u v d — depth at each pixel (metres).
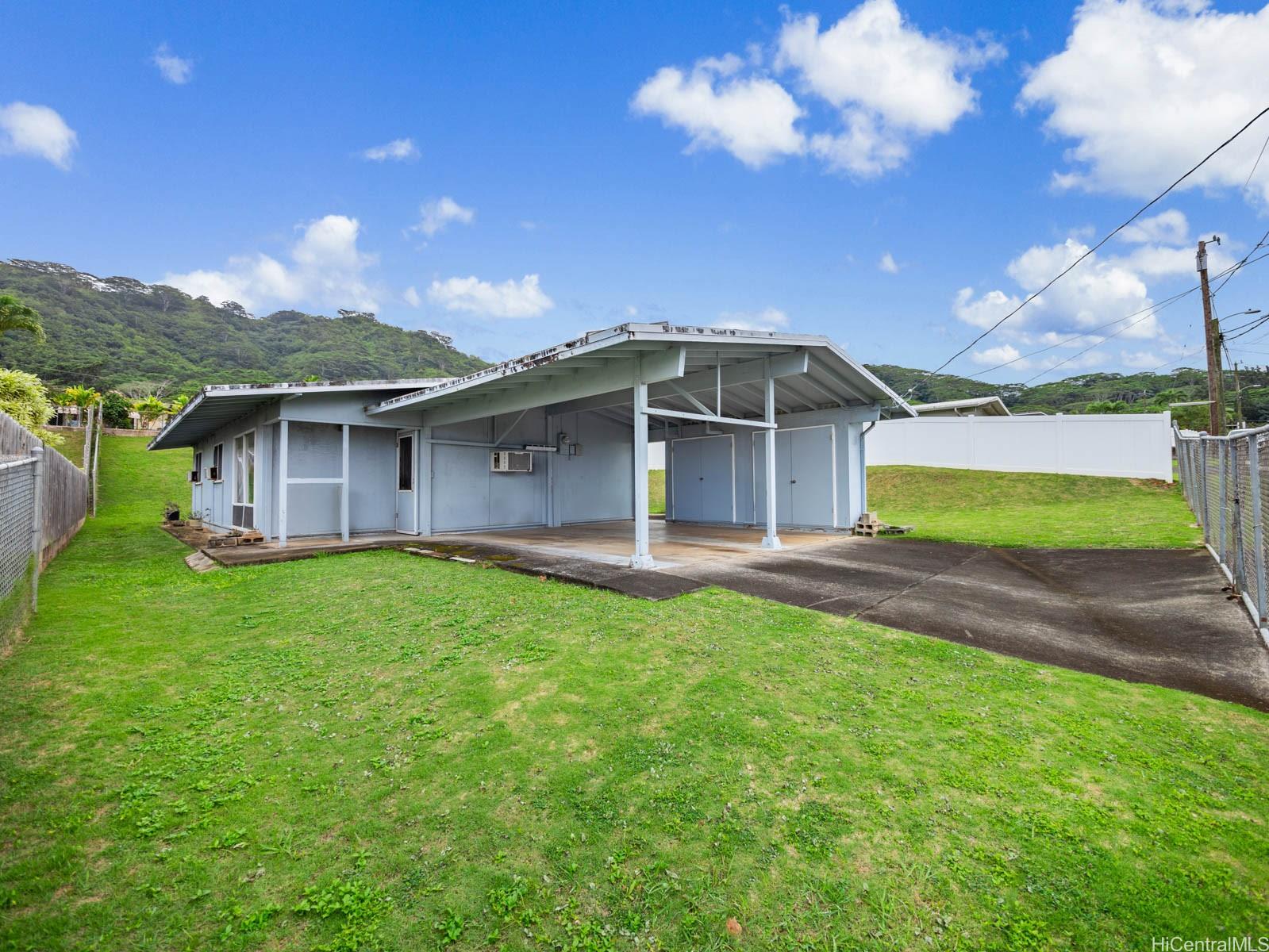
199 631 4.81
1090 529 9.83
